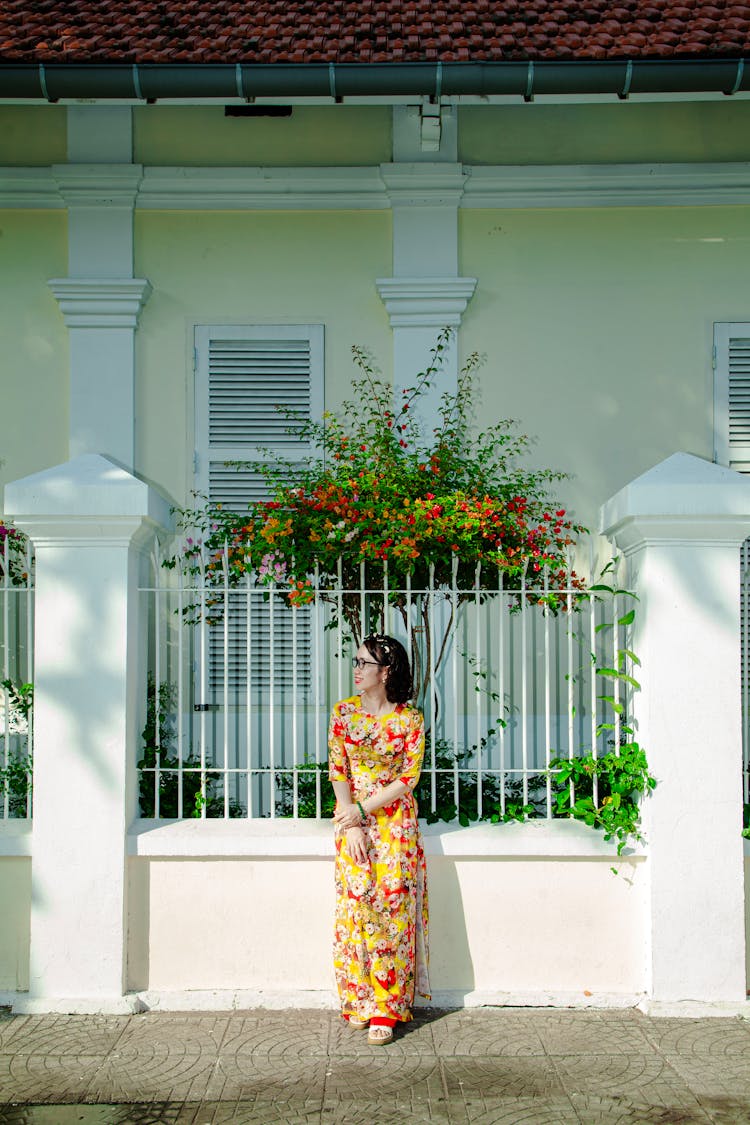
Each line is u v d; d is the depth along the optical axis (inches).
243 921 170.1
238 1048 152.6
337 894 159.5
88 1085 141.3
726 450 232.5
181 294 234.1
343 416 232.5
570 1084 141.7
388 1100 137.3
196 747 222.8
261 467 233.5
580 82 201.3
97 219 232.8
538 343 233.1
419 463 213.6
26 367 233.6
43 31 211.0
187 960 169.9
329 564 173.6
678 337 233.1
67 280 229.8
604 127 233.6
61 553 169.3
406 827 158.2
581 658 204.8
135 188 231.8
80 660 168.9
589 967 170.1
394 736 158.9
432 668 188.1
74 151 233.1
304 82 201.5
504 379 232.8
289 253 233.9
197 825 172.9
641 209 233.6
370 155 233.9
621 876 170.6
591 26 212.4
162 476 233.0
